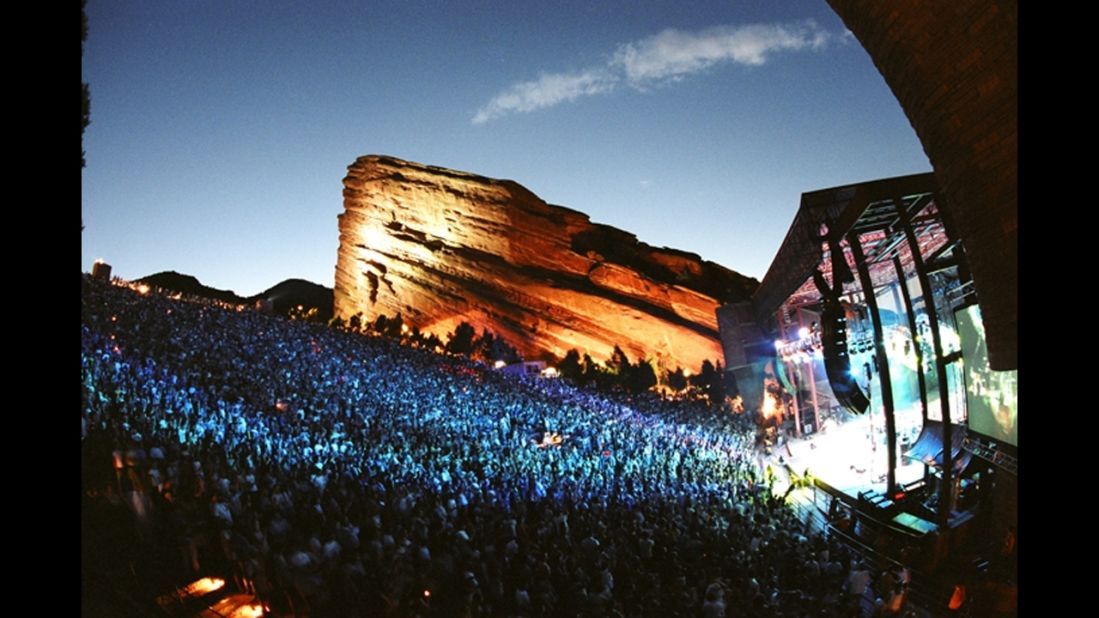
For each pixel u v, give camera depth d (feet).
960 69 49.55
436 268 354.95
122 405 79.36
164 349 126.21
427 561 51.88
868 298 90.17
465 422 134.10
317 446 85.56
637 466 110.83
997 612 54.80
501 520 65.05
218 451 74.69
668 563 61.52
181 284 387.14
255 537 48.11
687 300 306.14
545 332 314.76
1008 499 65.92
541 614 47.93
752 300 194.29
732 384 234.17
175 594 46.06
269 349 161.17
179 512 49.49
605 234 342.85
